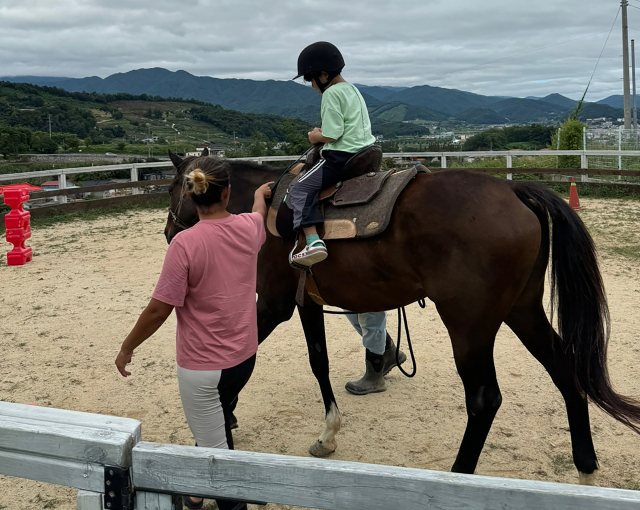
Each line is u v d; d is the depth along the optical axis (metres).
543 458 3.06
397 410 3.69
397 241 2.60
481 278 2.40
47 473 1.49
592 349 2.52
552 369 2.76
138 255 8.34
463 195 2.49
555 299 2.85
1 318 5.61
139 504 1.47
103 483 1.44
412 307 5.94
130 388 4.06
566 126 17.77
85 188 12.72
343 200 2.78
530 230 2.44
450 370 4.30
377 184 2.74
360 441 3.31
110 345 4.88
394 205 2.63
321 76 2.90
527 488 1.22
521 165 17.88
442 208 2.48
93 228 10.66
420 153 15.92
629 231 9.05
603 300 2.54
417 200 2.57
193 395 2.10
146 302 6.08
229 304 2.06
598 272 2.53
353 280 2.77
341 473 1.32
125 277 7.12
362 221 2.67
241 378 2.15
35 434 1.46
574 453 2.68
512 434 3.32
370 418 3.59
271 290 3.14
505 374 4.16
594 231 9.15
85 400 3.87
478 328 2.45
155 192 14.29
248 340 2.15
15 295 6.38
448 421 3.52
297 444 3.29
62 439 1.44
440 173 2.72
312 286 2.94
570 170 13.74
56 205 11.99
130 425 1.49
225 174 2.04
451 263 2.44
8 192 7.71
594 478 2.63
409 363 4.46
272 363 4.51
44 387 4.07
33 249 8.80
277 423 3.55
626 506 1.17
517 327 2.81
